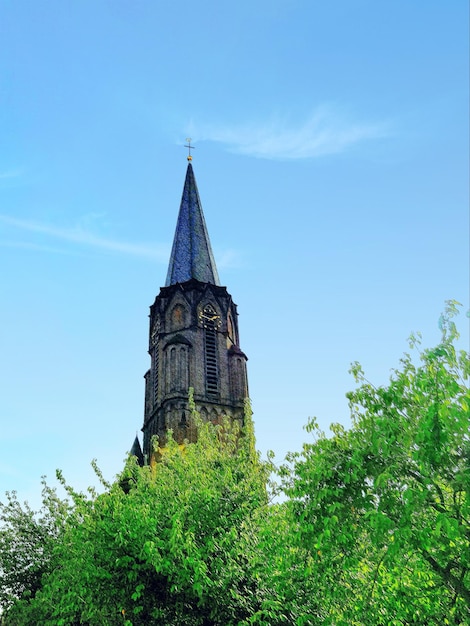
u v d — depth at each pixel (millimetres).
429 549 15406
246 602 21359
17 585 39906
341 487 15812
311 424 17984
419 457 14023
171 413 76750
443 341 14922
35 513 42406
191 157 112625
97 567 23297
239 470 26516
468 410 13227
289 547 19031
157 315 90625
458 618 16656
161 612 22641
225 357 85875
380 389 15812
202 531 23094
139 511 23188
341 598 18188
